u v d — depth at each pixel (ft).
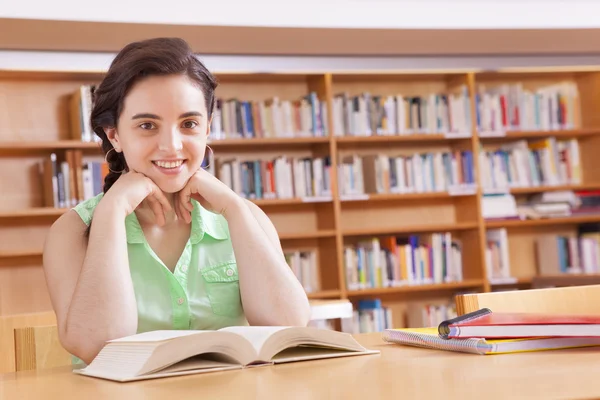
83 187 14.49
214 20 13.65
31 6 12.56
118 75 4.22
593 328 3.31
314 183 15.98
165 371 3.12
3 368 5.88
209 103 4.49
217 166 15.69
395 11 14.51
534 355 3.22
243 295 4.48
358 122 16.31
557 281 15.96
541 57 17.15
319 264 16.87
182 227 4.63
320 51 15.80
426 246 16.70
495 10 14.93
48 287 4.46
